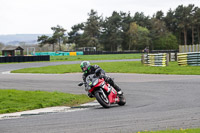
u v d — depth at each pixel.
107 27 159.25
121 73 36.12
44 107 15.88
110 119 11.43
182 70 35.53
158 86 22.75
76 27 159.38
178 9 172.62
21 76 36.78
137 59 79.81
